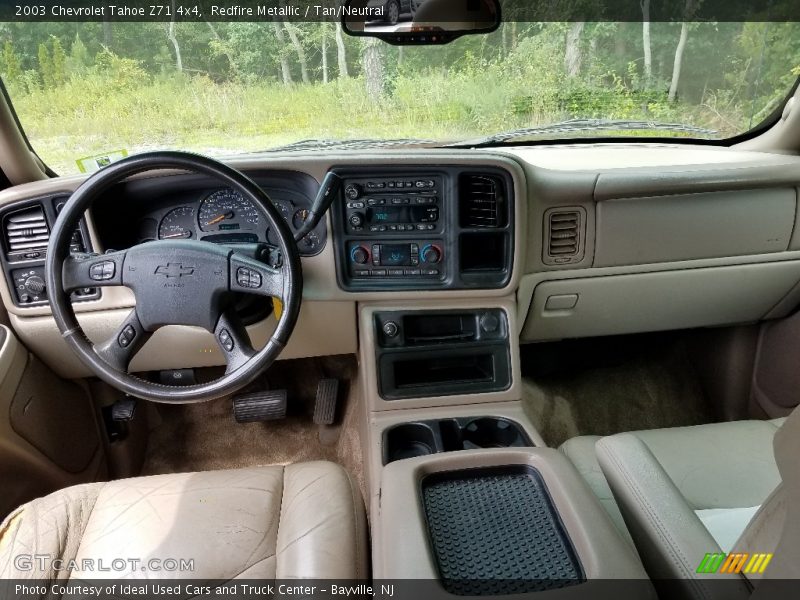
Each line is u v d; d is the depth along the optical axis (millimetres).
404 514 1006
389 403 1665
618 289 1843
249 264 1396
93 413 2084
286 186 1673
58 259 1396
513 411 1674
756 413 2254
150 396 1407
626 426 2303
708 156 1955
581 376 2473
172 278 1400
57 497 1255
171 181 1658
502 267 1694
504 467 1143
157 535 1163
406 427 1634
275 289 1393
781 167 1735
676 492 974
